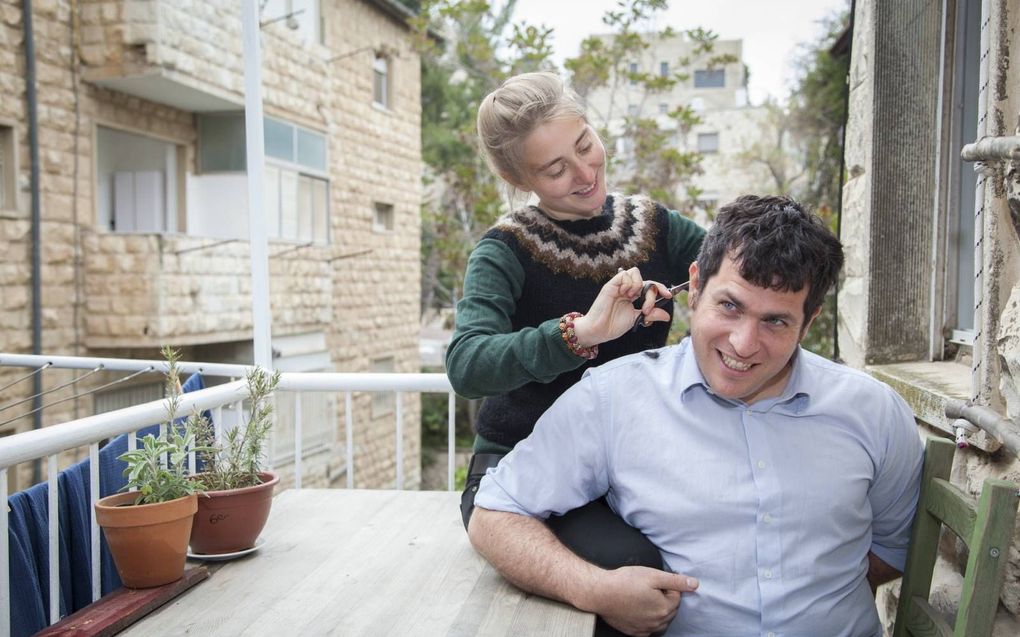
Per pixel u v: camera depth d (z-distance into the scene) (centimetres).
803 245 125
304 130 880
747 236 128
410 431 1155
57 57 629
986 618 117
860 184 239
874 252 227
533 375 137
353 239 1002
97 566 169
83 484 177
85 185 661
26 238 603
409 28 1108
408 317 1149
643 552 140
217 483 164
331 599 139
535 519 146
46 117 620
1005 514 116
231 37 732
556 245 164
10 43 587
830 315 937
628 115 936
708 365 138
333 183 954
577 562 135
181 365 237
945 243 223
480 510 148
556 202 162
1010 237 148
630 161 928
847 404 145
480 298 155
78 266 651
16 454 141
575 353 134
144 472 148
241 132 790
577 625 127
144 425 174
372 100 1038
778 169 1586
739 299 128
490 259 161
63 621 129
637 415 147
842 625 143
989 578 117
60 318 637
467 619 129
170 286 667
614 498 154
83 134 657
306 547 167
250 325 766
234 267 742
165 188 778
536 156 155
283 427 812
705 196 1736
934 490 143
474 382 142
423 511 192
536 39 870
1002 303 150
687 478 143
